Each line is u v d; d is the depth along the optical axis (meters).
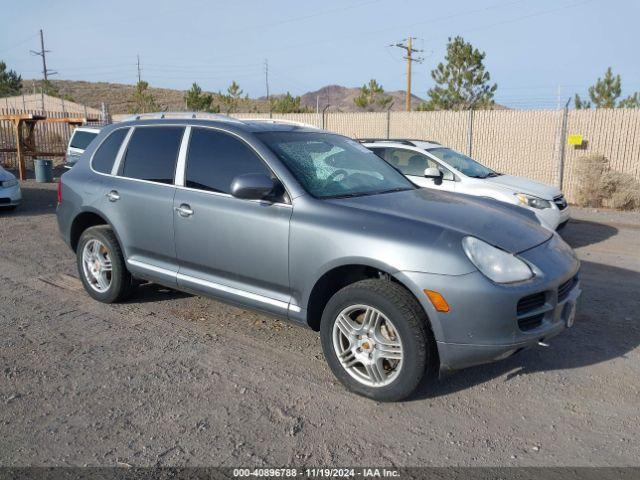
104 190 5.31
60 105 47.28
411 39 38.56
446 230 3.60
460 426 3.44
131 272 5.23
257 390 3.87
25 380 3.97
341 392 3.85
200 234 4.54
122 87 88.06
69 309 5.44
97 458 3.09
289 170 4.17
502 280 3.43
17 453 3.12
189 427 3.40
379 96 34.22
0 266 7.07
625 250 8.47
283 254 4.04
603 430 3.40
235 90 43.25
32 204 12.76
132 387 3.89
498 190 8.61
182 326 5.02
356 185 4.44
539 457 3.12
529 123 15.87
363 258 3.63
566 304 3.80
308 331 4.93
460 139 17.17
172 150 4.92
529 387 3.94
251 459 3.09
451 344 3.44
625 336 4.86
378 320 3.65
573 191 14.89
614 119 14.51
